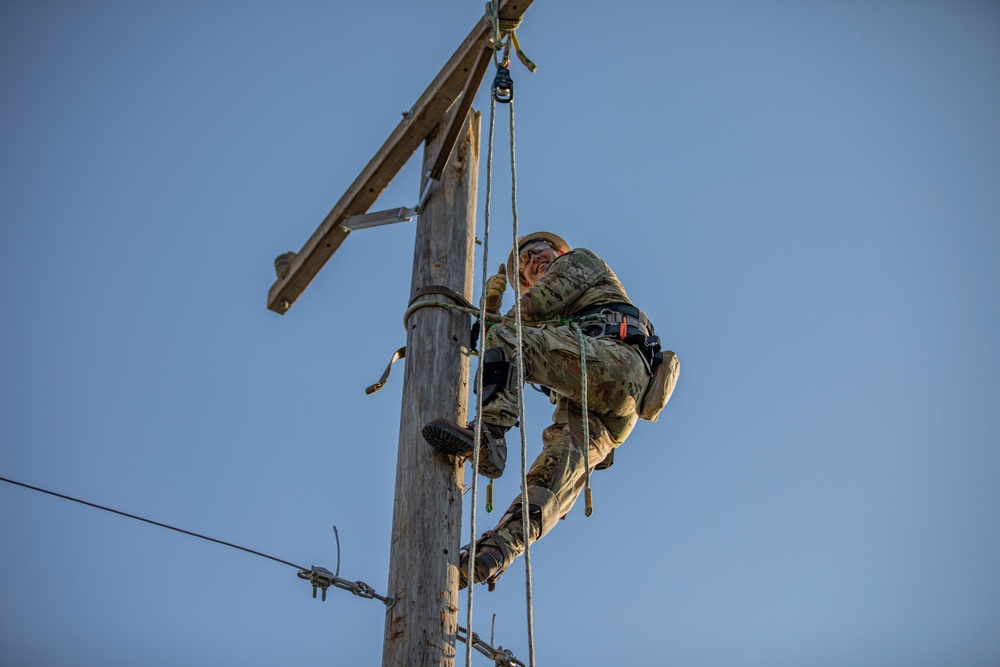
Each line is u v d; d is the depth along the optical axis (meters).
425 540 5.27
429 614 5.10
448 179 6.59
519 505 6.05
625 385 6.08
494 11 5.88
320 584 5.27
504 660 6.14
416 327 6.01
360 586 5.23
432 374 5.80
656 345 6.39
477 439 5.05
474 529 4.84
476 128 6.88
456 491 5.52
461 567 5.67
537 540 6.08
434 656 5.01
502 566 5.84
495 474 5.73
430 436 5.44
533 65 6.04
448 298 6.09
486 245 5.39
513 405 5.83
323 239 7.16
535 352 5.97
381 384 6.10
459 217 6.48
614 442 6.48
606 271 6.62
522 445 4.93
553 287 6.33
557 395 6.57
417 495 5.40
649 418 6.42
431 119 6.67
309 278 7.49
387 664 5.01
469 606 4.68
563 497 6.21
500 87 5.70
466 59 6.39
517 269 5.42
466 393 5.91
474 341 6.18
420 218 6.52
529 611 4.55
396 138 6.78
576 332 6.07
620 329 6.23
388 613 5.16
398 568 5.24
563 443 6.31
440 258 6.29
